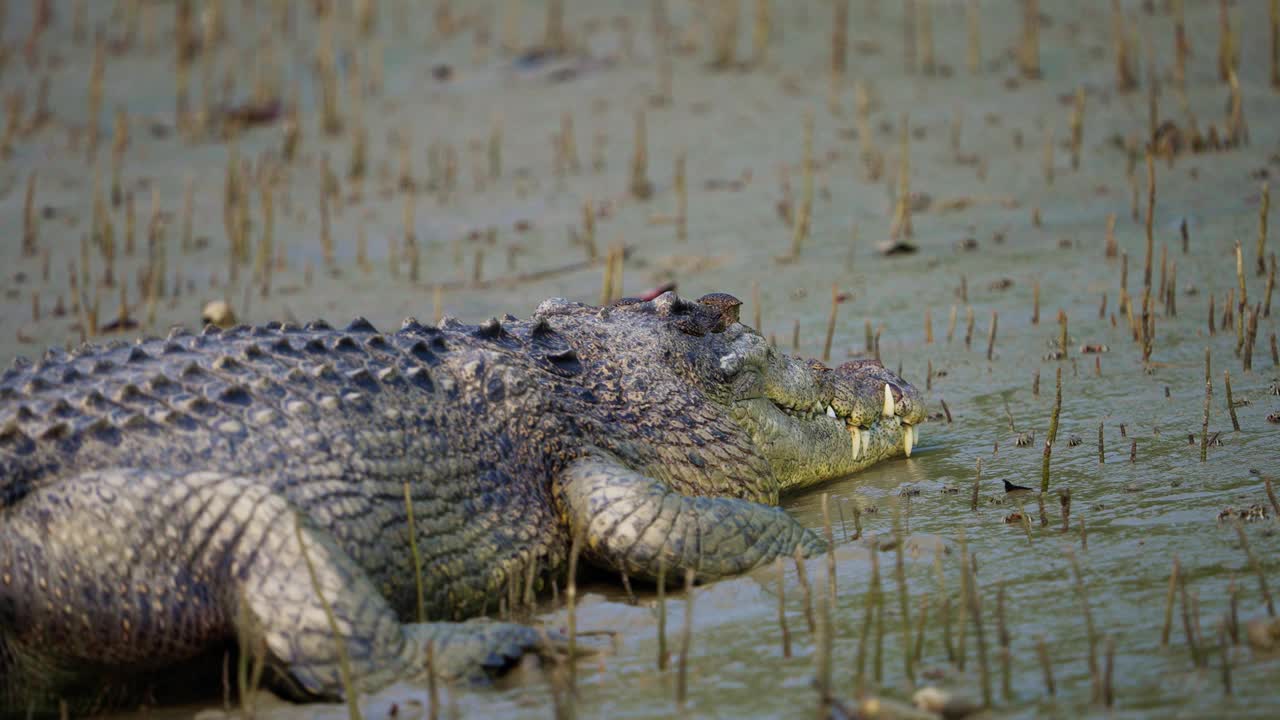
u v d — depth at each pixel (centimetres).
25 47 5734
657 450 1844
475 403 1711
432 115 4922
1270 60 4531
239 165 4531
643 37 5519
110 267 3481
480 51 5503
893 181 3891
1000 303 2817
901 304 2902
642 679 1393
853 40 5284
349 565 1452
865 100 4312
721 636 1488
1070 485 1848
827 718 1244
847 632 1454
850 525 1812
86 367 1583
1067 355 2458
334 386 1602
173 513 1420
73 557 1410
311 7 6134
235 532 1421
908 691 1295
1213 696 1216
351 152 4619
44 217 4038
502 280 3369
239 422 1516
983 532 1706
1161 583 1481
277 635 1393
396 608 1538
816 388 2073
